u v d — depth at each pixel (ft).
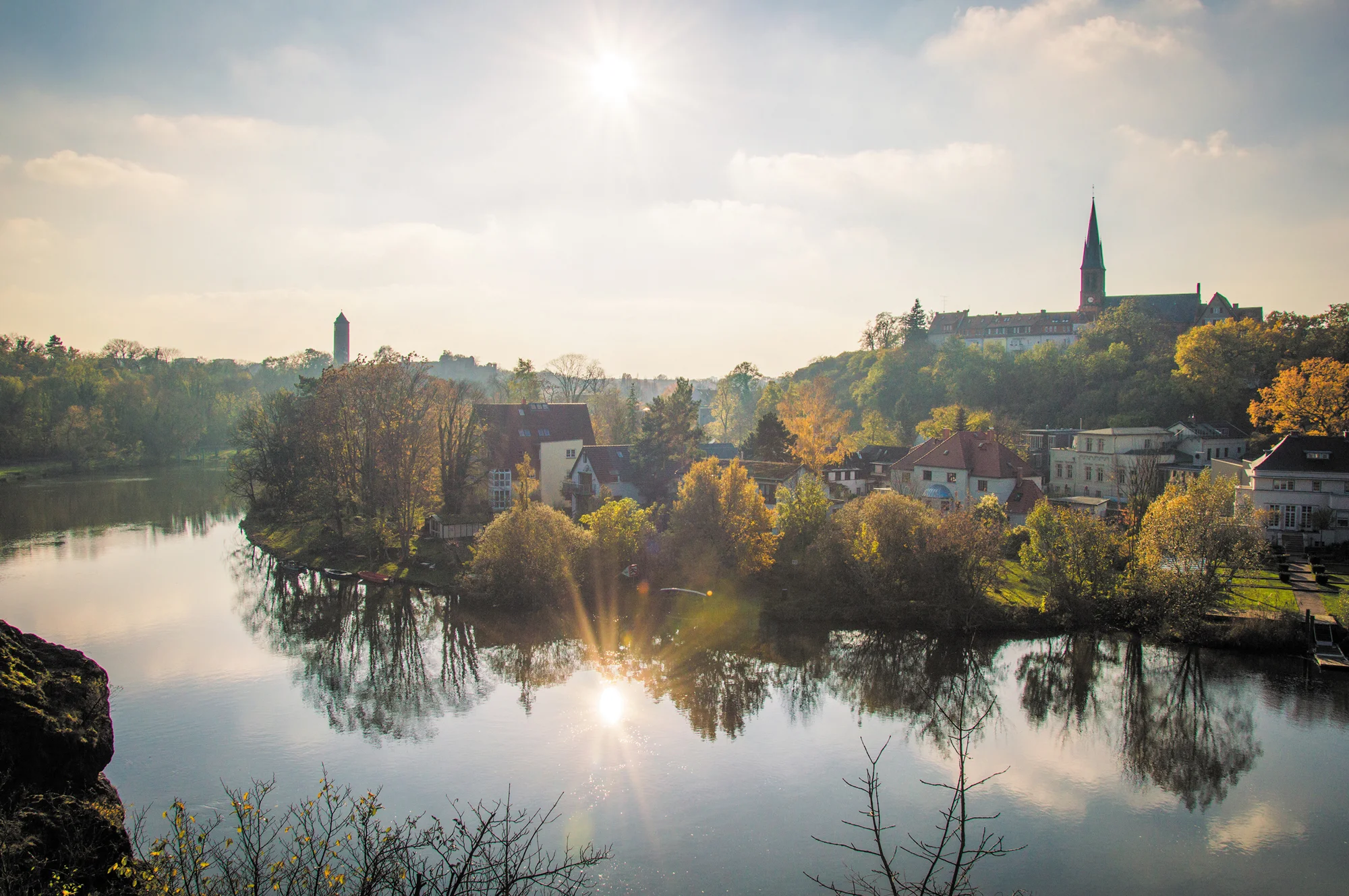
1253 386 360.69
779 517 223.71
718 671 157.58
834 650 168.76
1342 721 135.13
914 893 88.69
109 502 353.92
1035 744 127.75
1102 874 94.63
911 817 106.52
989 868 95.55
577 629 182.19
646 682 152.15
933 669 158.40
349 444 246.88
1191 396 353.51
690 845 98.53
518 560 198.08
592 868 92.94
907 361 507.71
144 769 114.62
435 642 174.81
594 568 201.67
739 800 109.50
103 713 92.27
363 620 190.19
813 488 224.12
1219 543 169.48
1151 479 259.39
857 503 209.46
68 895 62.08
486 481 289.94
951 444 280.51
